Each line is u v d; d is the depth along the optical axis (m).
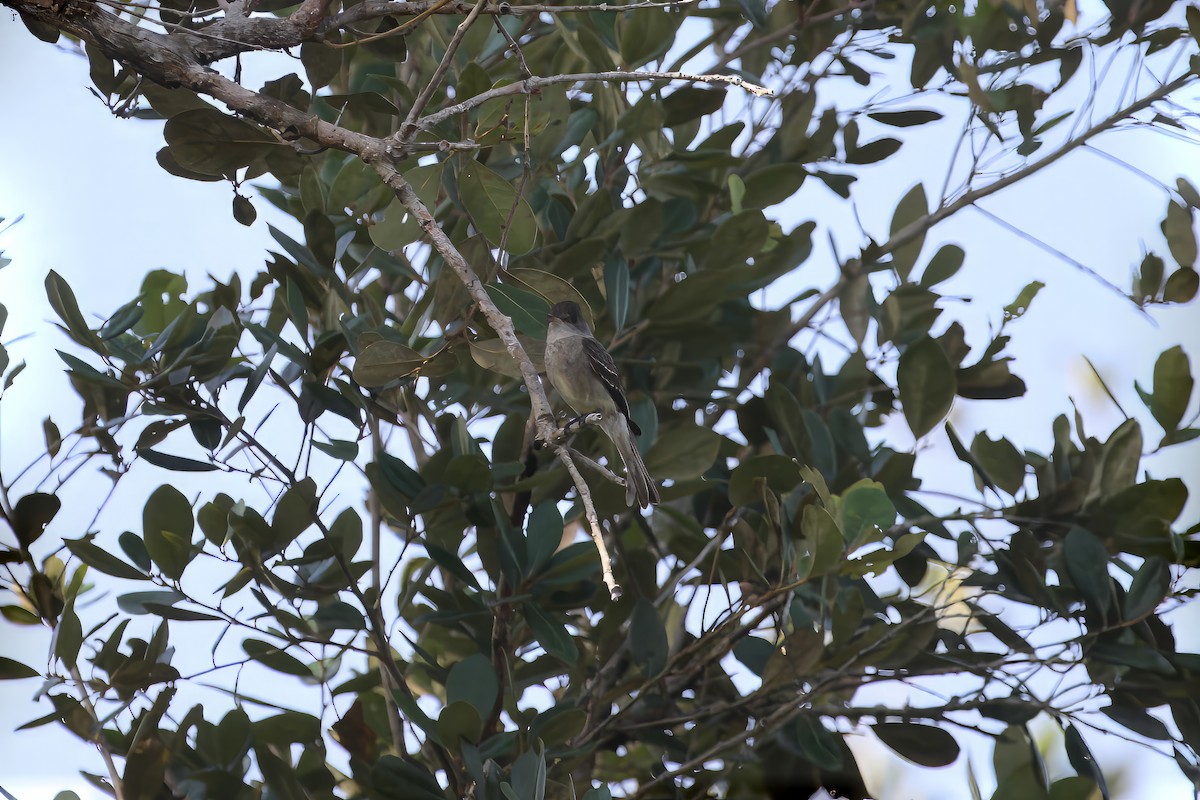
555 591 11.03
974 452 11.56
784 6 13.30
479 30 12.23
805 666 10.25
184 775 10.19
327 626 10.48
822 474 11.31
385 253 11.77
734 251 12.04
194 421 10.62
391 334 10.80
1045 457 11.66
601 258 11.62
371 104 10.17
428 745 10.80
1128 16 12.52
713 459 11.27
